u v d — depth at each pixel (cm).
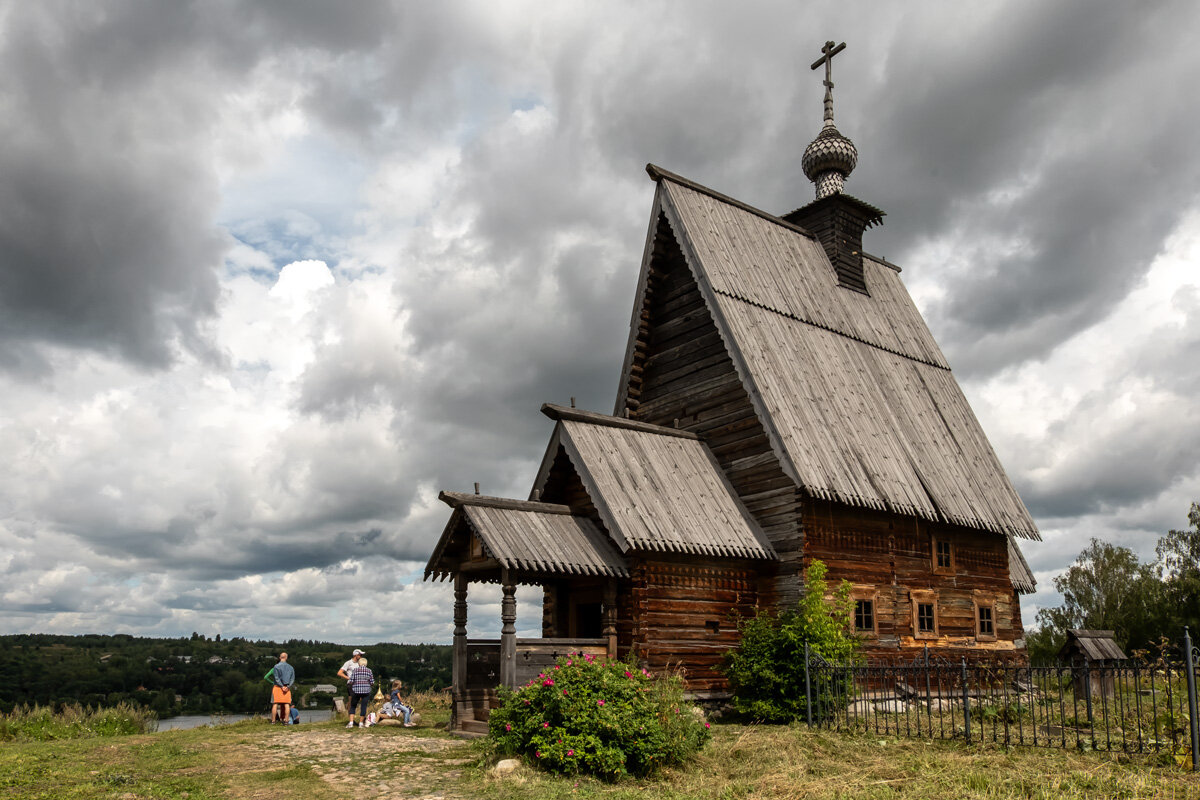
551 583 2336
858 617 2411
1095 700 2438
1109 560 5184
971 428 3091
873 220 3362
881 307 3269
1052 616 5153
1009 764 1471
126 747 1731
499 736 1554
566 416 2267
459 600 2041
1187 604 4859
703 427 2602
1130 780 1318
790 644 2088
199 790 1318
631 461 2267
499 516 1962
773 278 2842
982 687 2603
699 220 2781
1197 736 1405
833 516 2391
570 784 1335
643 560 2102
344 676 2172
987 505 2792
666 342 2816
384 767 1502
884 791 1286
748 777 1424
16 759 1562
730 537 2242
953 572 2714
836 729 1855
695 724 1585
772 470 2386
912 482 2583
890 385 2905
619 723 1445
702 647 2186
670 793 1298
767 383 2453
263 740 1839
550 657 1909
